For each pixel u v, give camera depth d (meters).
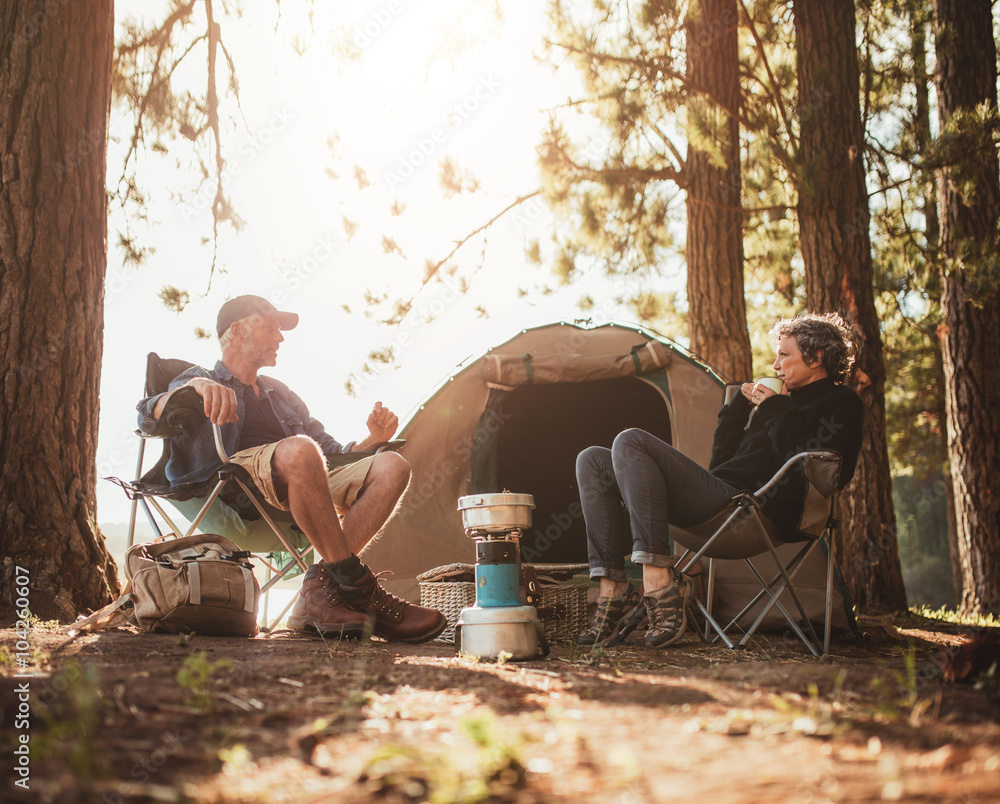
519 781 0.99
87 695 1.22
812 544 2.96
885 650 3.33
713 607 3.97
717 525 2.91
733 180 7.07
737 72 7.34
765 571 4.05
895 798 0.91
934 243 7.22
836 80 6.83
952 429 7.06
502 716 1.40
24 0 3.89
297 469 2.86
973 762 1.07
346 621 2.83
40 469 3.60
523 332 5.04
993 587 6.67
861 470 6.46
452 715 1.40
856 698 1.51
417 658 2.31
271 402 3.74
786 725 1.27
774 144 6.83
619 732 1.25
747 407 3.24
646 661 2.37
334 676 1.80
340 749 1.16
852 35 6.95
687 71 7.38
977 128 6.40
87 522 3.69
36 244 3.76
